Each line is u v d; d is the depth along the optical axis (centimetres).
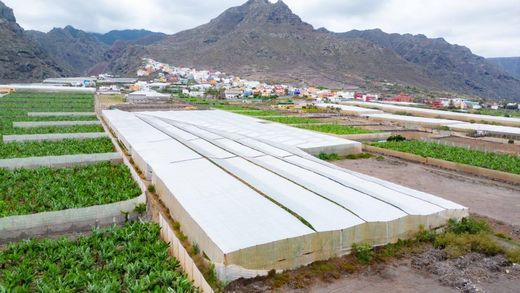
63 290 1444
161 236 2080
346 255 1855
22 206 2356
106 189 2716
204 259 1730
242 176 2673
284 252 1694
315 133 4944
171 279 1548
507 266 1823
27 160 3309
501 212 2584
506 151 4769
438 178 3447
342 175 2850
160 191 2592
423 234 2066
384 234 1958
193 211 1992
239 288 1562
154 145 3731
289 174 2777
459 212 2245
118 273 1634
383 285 1650
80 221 2258
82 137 4641
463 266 1806
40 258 1742
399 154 4325
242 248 1599
